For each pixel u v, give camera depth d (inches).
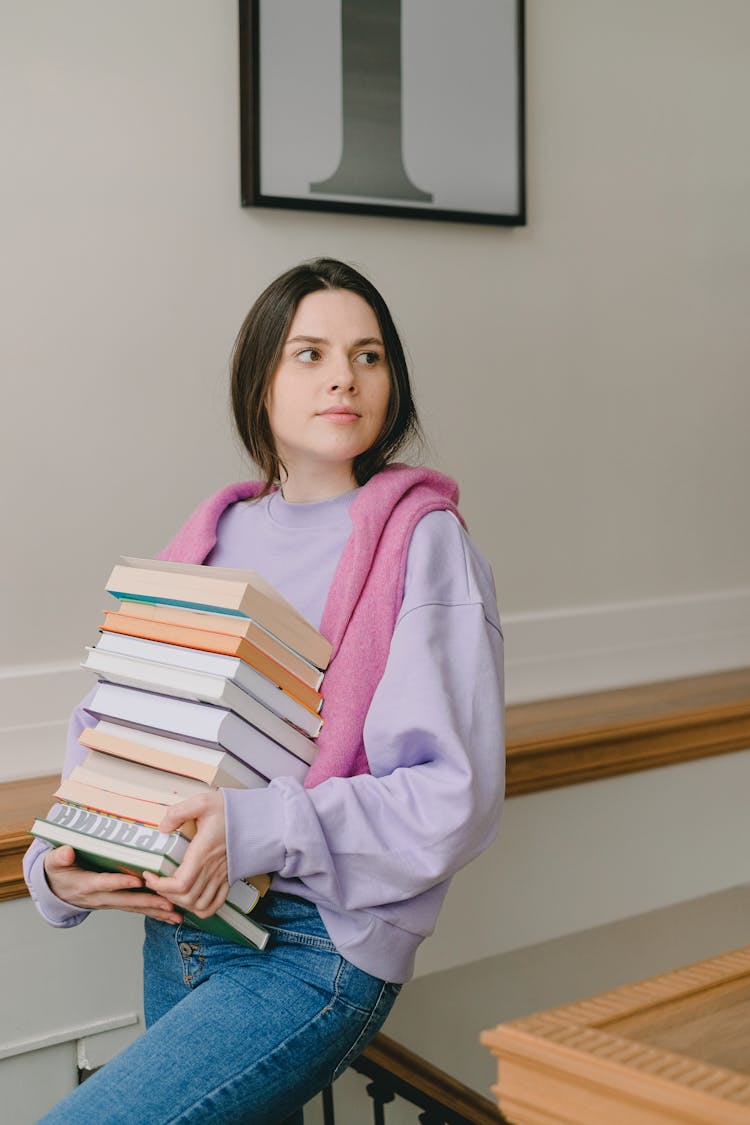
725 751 95.2
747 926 109.1
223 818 44.8
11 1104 69.2
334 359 51.7
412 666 47.4
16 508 81.4
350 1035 48.1
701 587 116.2
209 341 88.1
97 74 82.4
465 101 97.0
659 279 111.1
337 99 90.9
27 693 81.6
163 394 86.5
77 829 48.3
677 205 111.7
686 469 114.5
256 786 47.6
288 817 45.0
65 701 83.0
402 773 46.9
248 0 86.3
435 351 98.6
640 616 111.0
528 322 103.7
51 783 79.8
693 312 113.7
